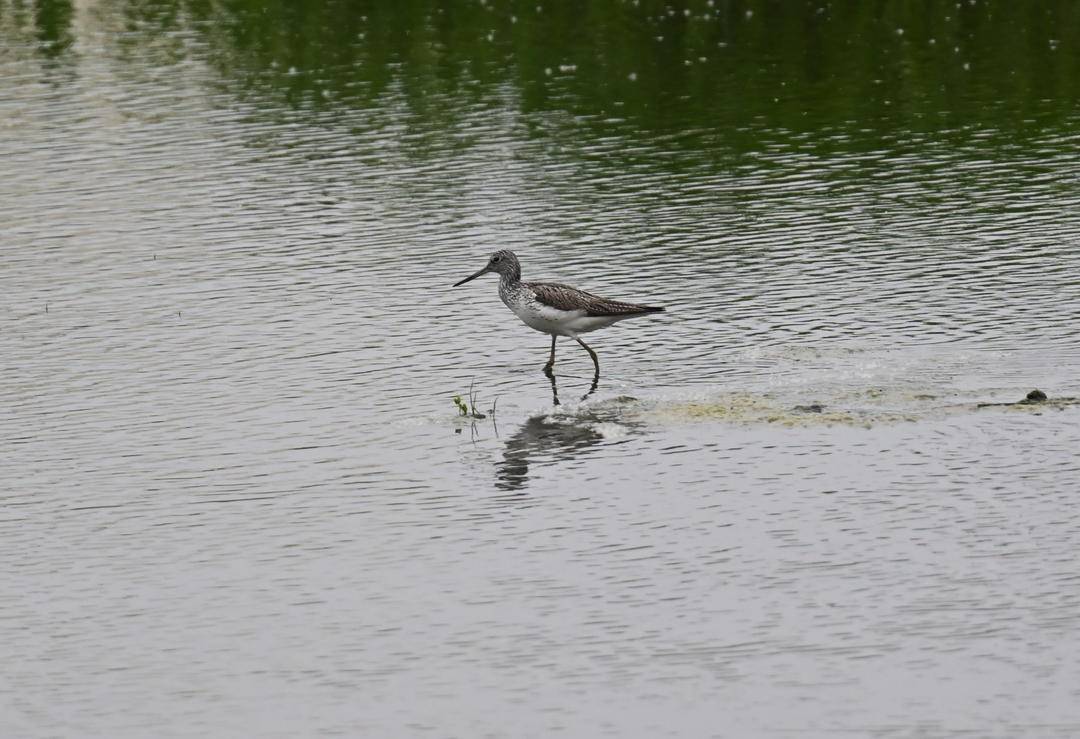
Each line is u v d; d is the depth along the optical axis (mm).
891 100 32656
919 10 40125
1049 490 15344
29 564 14828
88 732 12008
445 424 17938
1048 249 23297
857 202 26297
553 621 13383
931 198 26297
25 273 24109
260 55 38156
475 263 24016
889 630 12961
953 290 21656
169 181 28766
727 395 18281
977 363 18828
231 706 12305
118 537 15352
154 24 41875
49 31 41312
